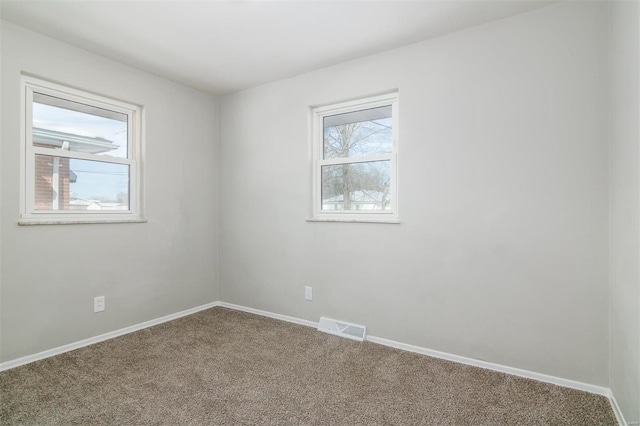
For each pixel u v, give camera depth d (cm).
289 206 325
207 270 367
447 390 200
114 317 284
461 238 239
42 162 247
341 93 292
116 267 285
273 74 316
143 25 230
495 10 214
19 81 231
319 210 316
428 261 252
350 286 289
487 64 229
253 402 187
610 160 192
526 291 217
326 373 221
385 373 221
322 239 304
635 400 150
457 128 240
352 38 249
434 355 249
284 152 328
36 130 245
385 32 241
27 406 181
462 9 213
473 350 235
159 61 287
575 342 204
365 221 279
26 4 205
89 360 238
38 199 245
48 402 185
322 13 216
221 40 251
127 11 213
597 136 197
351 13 217
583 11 201
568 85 205
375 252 276
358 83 283
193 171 351
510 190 222
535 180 215
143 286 305
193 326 308
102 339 274
